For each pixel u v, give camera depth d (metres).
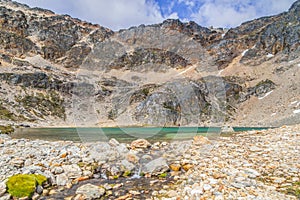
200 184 6.66
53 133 27.23
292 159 8.44
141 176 8.29
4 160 9.00
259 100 113.56
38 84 108.12
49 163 9.11
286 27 160.75
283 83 120.38
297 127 15.38
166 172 8.45
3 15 166.12
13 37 155.25
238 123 92.12
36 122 74.31
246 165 8.05
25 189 6.58
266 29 172.12
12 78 104.19
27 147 12.20
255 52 164.25
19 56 148.25
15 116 75.50
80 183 7.71
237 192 5.93
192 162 9.01
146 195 6.67
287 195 5.70
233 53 173.00
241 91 124.12
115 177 8.18
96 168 8.84
